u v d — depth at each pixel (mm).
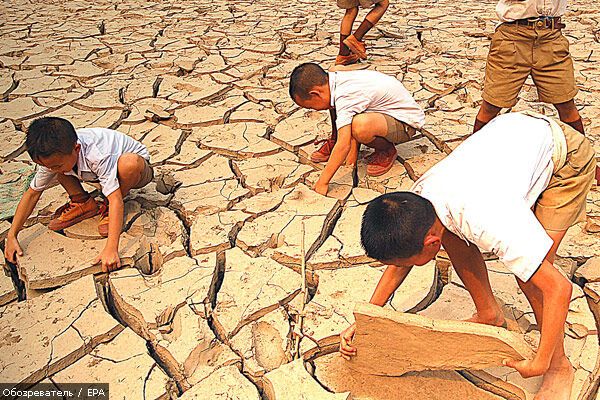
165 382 2041
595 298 2416
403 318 1895
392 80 3076
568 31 5531
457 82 4410
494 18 6086
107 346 2189
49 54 5215
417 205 1685
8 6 7062
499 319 2148
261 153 3488
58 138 2363
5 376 2043
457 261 2039
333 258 2602
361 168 3289
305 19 6219
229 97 4289
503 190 1692
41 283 2480
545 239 1620
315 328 2254
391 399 2021
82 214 2789
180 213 3008
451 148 3459
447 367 1983
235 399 1975
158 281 2482
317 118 3918
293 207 2953
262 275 2516
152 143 3643
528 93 4219
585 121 3738
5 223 2865
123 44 5473
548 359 1723
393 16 6324
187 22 6219
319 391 1993
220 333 2275
